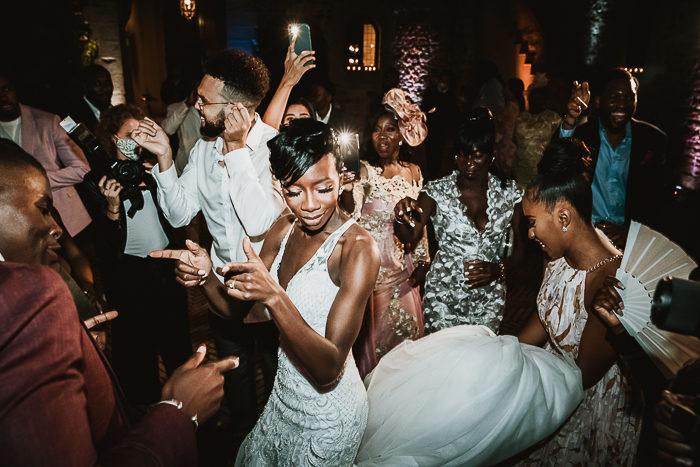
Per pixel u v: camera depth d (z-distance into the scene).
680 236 5.25
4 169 0.94
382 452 1.61
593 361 1.62
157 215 2.34
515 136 5.70
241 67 1.88
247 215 1.91
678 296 0.80
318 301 1.38
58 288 0.74
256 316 2.15
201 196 2.12
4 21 5.27
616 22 9.11
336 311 1.27
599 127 3.03
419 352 1.75
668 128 7.36
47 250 1.01
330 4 9.56
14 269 0.71
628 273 1.44
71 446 0.67
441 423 1.55
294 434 1.46
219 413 2.63
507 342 1.67
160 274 2.39
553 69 10.07
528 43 10.27
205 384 0.98
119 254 2.32
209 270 1.45
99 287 4.02
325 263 1.38
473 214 2.45
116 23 6.91
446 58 10.30
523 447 1.57
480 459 1.54
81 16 6.41
